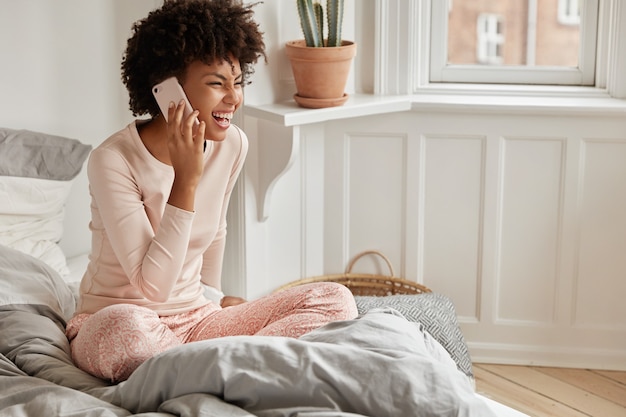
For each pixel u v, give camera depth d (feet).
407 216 11.33
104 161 7.07
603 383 10.94
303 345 5.96
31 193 9.64
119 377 6.86
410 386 5.62
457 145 11.05
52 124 10.49
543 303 11.37
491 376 11.17
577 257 11.16
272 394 5.74
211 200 7.68
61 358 7.20
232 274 10.96
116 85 10.98
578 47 11.30
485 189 11.10
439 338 9.80
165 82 7.02
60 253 9.76
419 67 11.24
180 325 7.63
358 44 11.14
